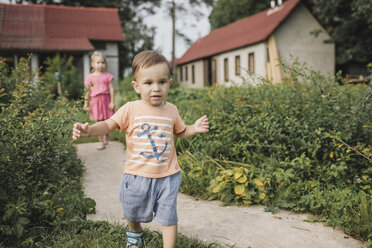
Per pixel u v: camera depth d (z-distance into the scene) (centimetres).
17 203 241
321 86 406
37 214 270
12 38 2025
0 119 255
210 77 2694
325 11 1748
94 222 275
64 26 2294
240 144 407
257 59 1914
